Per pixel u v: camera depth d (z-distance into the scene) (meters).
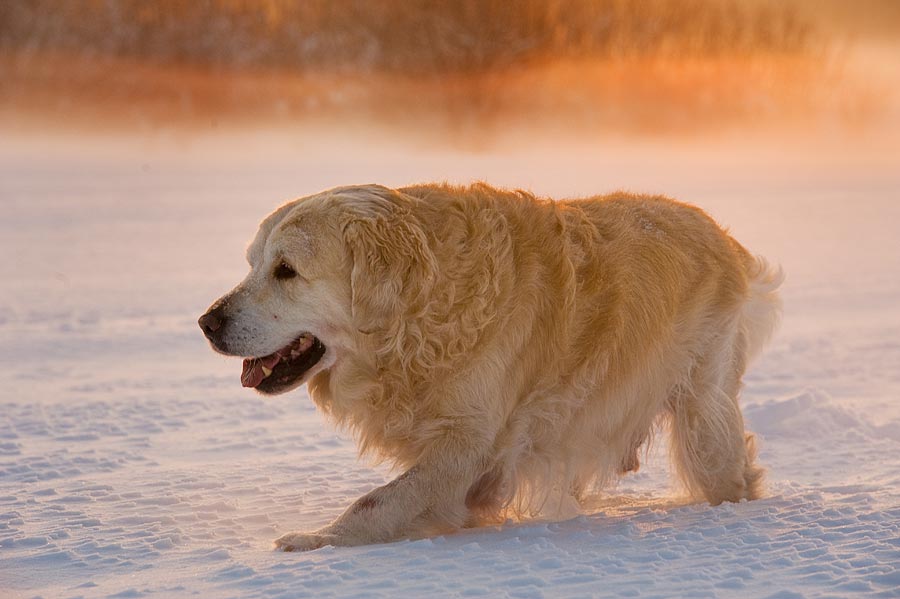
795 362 15.77
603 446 8.54
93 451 11.05
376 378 8.16
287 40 104.31
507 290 8.02
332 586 6.54
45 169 49.97
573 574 6.67
